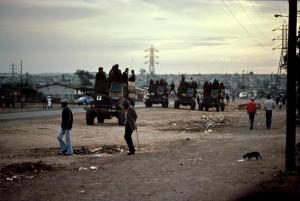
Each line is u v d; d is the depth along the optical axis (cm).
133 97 3797
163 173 1084
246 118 3794
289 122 1058
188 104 5400
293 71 1062
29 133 2152
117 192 868
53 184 950
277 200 468
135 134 2255
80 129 2462
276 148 1578
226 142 1834
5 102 5619
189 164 1229
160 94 5778
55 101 7581
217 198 792
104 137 2052
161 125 2872
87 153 1512
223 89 5366
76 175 1062
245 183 923
